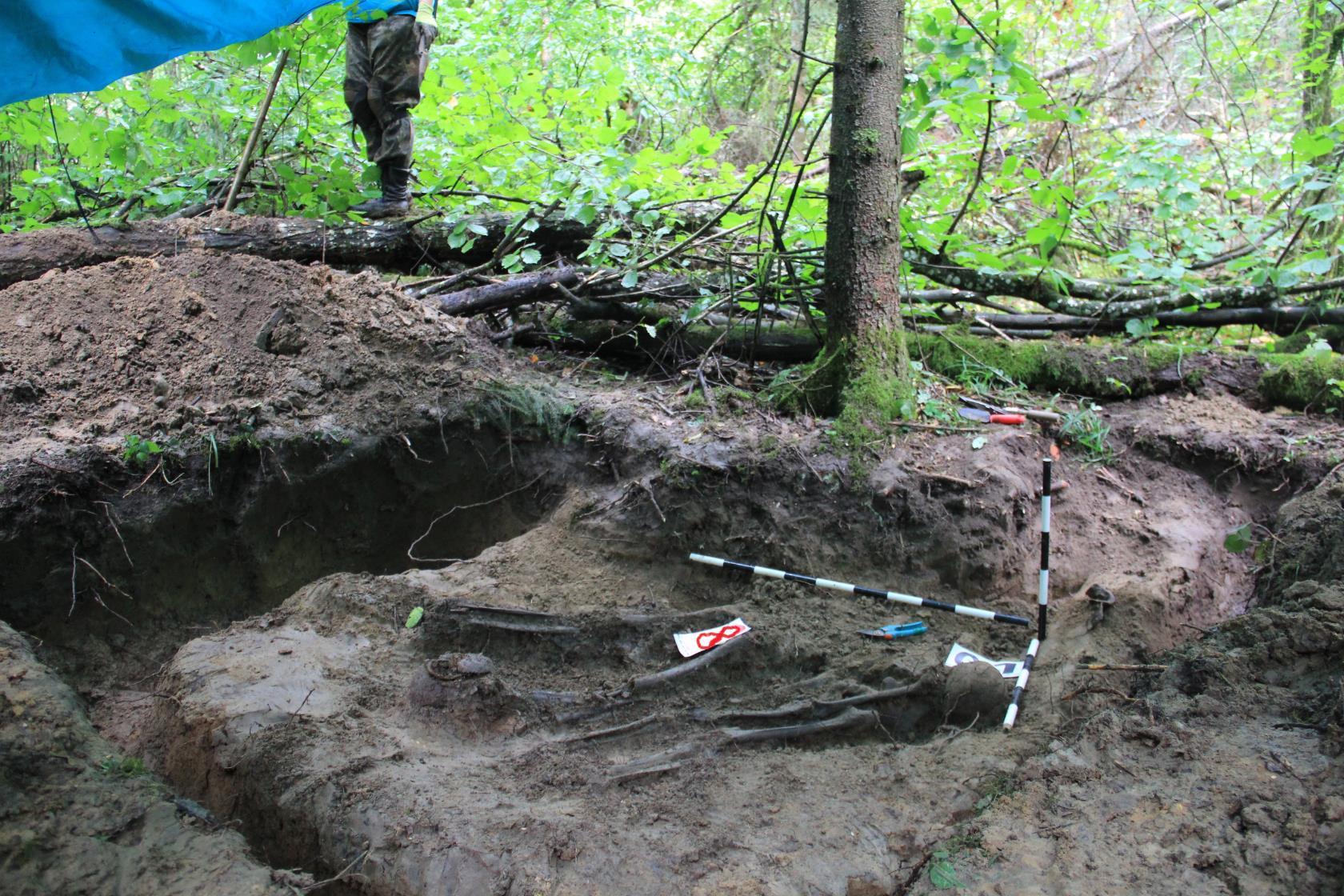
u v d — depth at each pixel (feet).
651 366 19.29
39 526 12.96
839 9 16.51
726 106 34.96
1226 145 27.84
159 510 13.71
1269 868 8.93
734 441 15.92
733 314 19.29
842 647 14.06
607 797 10.71
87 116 20.81
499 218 20.79
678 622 14.11
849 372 16.74
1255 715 11.34
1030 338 21.12
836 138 16.60
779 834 9.98
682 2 38.40
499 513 16.56
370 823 9.73
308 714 11.36
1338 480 16.03
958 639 14.37
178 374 15.37
